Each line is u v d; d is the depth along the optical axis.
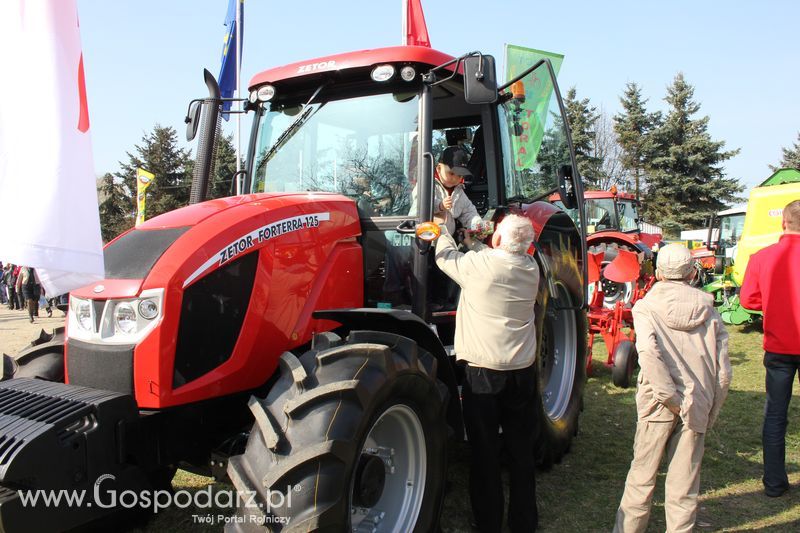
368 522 2.64
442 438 2.83
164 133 31.14
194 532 3.14
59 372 2.90
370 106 3.41
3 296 19.78
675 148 32.50
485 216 3.67
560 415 4.14
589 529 3.21
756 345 8.35
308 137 3.57
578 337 4.46
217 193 17.86
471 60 2.95
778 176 9.94
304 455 2.13
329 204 3.12
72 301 2.62
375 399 2.37
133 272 2.51
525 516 3.06
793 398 5.62
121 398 2.30
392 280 3.34
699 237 26.94
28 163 2.27
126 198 30.91
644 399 2.90
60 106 2.30
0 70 2.30
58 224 2.26
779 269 3.52
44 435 2.09
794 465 4.05
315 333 2.70
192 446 2.59
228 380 2.60
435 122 4.56
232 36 8.59
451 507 3.47
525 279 2.95
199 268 2.51
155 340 2.39
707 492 3.66
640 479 2.90
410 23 5.81
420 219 3.09
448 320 3.56
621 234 9.80
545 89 3.57
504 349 2.94
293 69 3.46
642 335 2.83
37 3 2.29
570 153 3.52
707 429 2.84
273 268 2.75
